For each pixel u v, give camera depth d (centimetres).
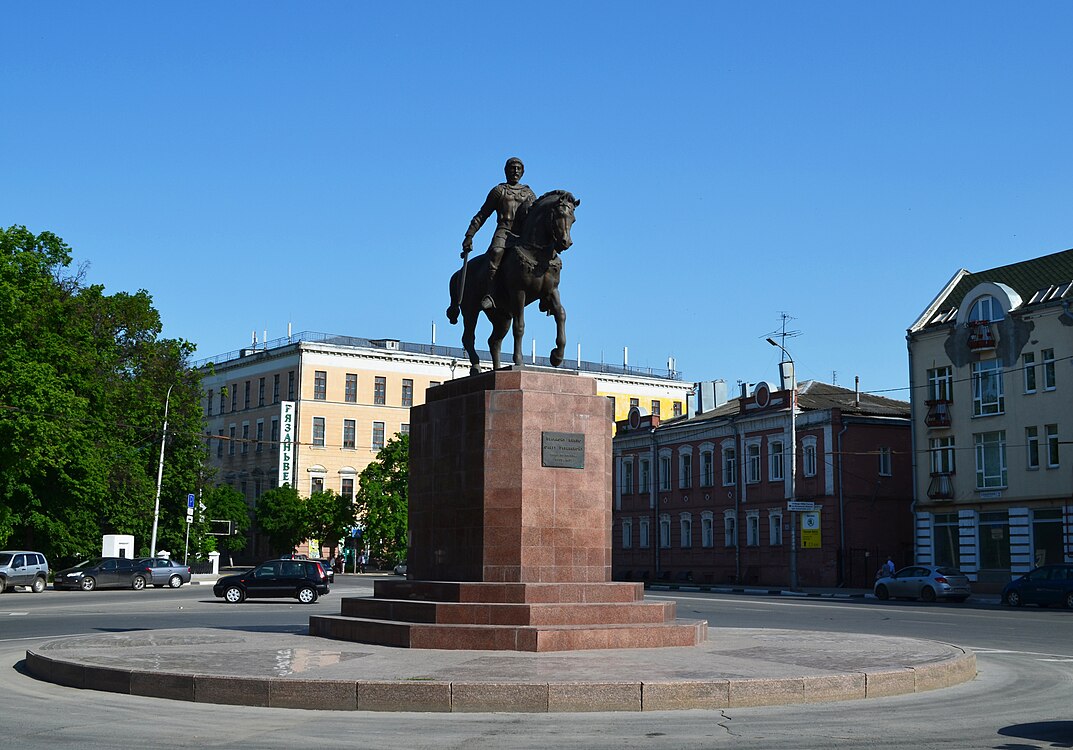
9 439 4684
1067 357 4816
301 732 1098
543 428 1797
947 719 1196
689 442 7112
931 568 4472
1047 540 4859
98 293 5672
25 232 5225
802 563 6038
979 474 5219
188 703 1298
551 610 1686
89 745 1032
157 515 5994
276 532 8712
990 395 5200
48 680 1527
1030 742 1063
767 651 1661
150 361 6297
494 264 1909
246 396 10062
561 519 1786
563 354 1922
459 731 1103
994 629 2617
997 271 5509
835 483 5872
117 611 3428
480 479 1783
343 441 9488
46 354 5047
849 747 1023
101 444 5516
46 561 5044
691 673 1354
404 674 1337
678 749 1009
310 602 4050
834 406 6012
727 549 6681
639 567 7531
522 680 1267
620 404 10394
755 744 1034
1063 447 4800
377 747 1016
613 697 1234
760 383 6488
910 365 5600
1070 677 1612
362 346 9931
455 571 1814
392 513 7625
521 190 1969
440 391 1922
